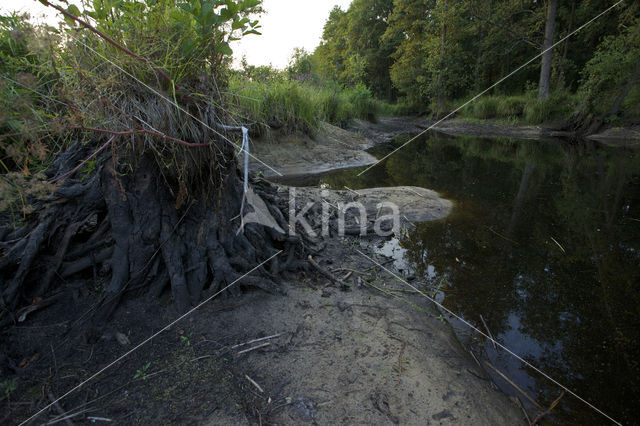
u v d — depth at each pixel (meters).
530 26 20.58
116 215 2.27
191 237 2.51
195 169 2.38
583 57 21.91
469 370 2.23
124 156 2.20
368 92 18.67
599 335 2.61
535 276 3.43
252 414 1.72
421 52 29.05
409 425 1.76
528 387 2.16
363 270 3.41
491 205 5.57
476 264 3.67
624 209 5.30
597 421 1.93
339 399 1.86
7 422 1.57
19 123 1.61
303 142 8.96
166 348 2.05
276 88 9.04
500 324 2.73
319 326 2.41
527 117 18.00
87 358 1.93
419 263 3.68
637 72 13.73
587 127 15.08
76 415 1.63
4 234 2.28
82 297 2.22
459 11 23.19
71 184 2.38
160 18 2.12
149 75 2.09
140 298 2.34
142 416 1.66
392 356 2.21
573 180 7.16
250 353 2.10
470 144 13.60
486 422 1.85
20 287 2.08
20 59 2.16
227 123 2.49
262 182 4.07
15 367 1.81
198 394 1.79
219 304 2.45
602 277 3.40
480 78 27.59
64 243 2.28
